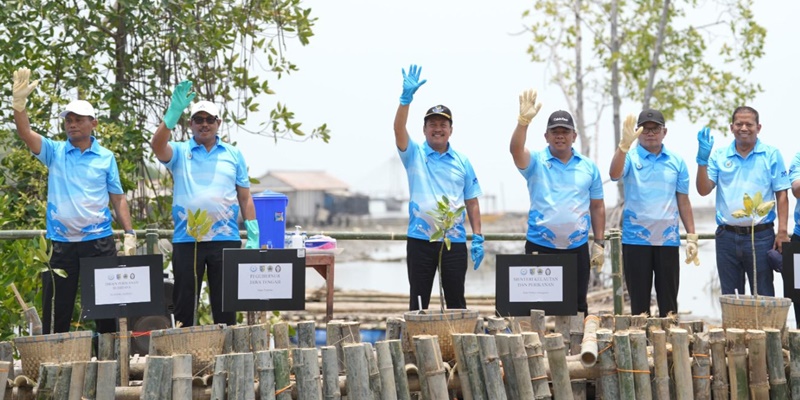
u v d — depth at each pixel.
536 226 9.59
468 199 9.72
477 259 9.59
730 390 8.41
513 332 8.85
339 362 8.54
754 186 9.92
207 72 13.62
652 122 9.84
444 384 8.01
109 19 13.38
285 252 8.66
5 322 11.39
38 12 12.77
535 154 9.70
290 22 13.87
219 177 9.17
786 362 8.62
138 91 13.61
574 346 9.02
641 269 9.93
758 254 9.95
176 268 9.15
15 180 12.76
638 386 8.12
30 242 10.77
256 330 8.32
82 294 8.31
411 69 9.20
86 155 9.08
